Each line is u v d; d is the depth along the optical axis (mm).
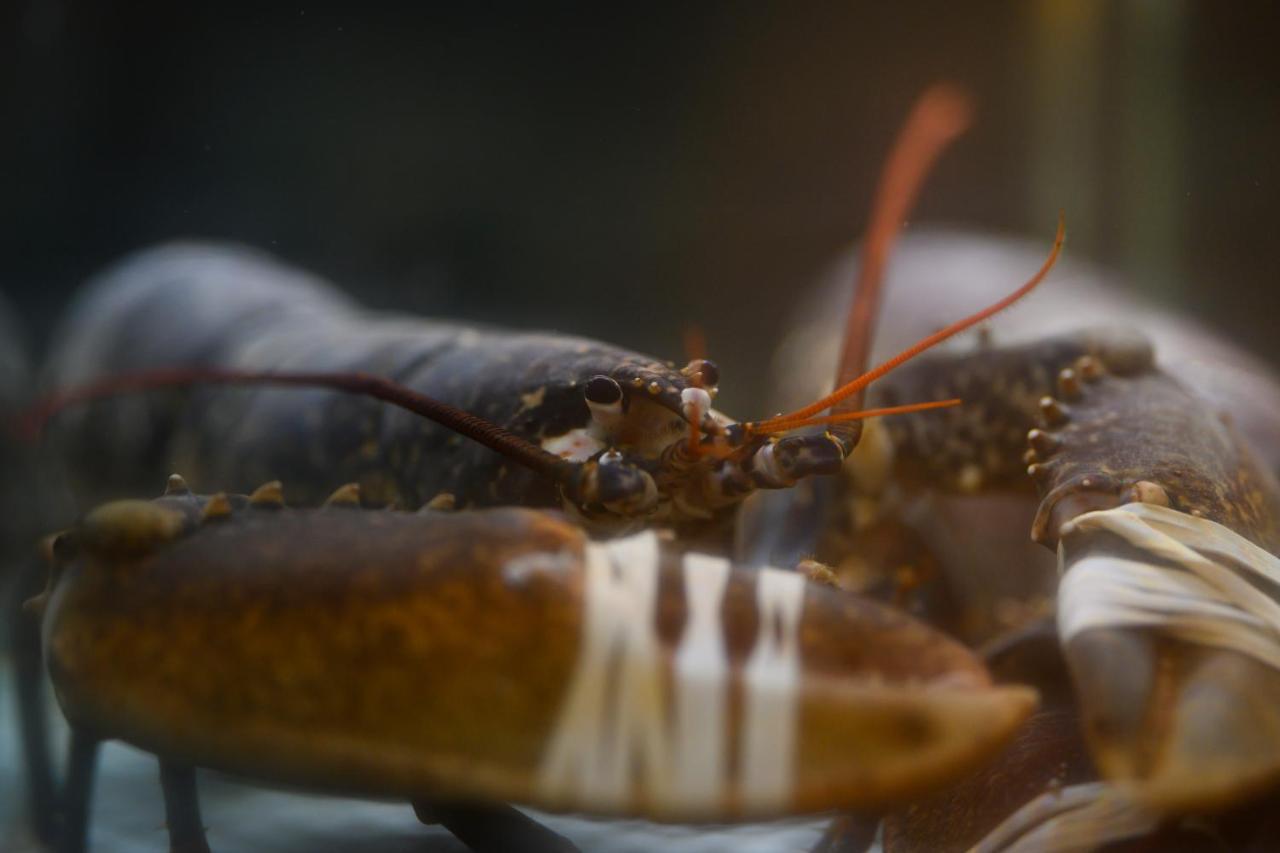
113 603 452
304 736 435
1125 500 478
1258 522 495
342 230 2396
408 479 591
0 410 1590
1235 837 448
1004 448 591
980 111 2113
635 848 592
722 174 2311
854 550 635
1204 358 771
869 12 2170
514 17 2264
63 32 2355
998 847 473
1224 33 1808
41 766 773
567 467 506
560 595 435
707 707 426
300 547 450
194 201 2475
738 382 2242
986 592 707
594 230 2367
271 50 2350
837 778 423
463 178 2359
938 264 1353
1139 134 1878
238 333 975
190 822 549
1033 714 516
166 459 958
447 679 432
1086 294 1213
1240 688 427
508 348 582
